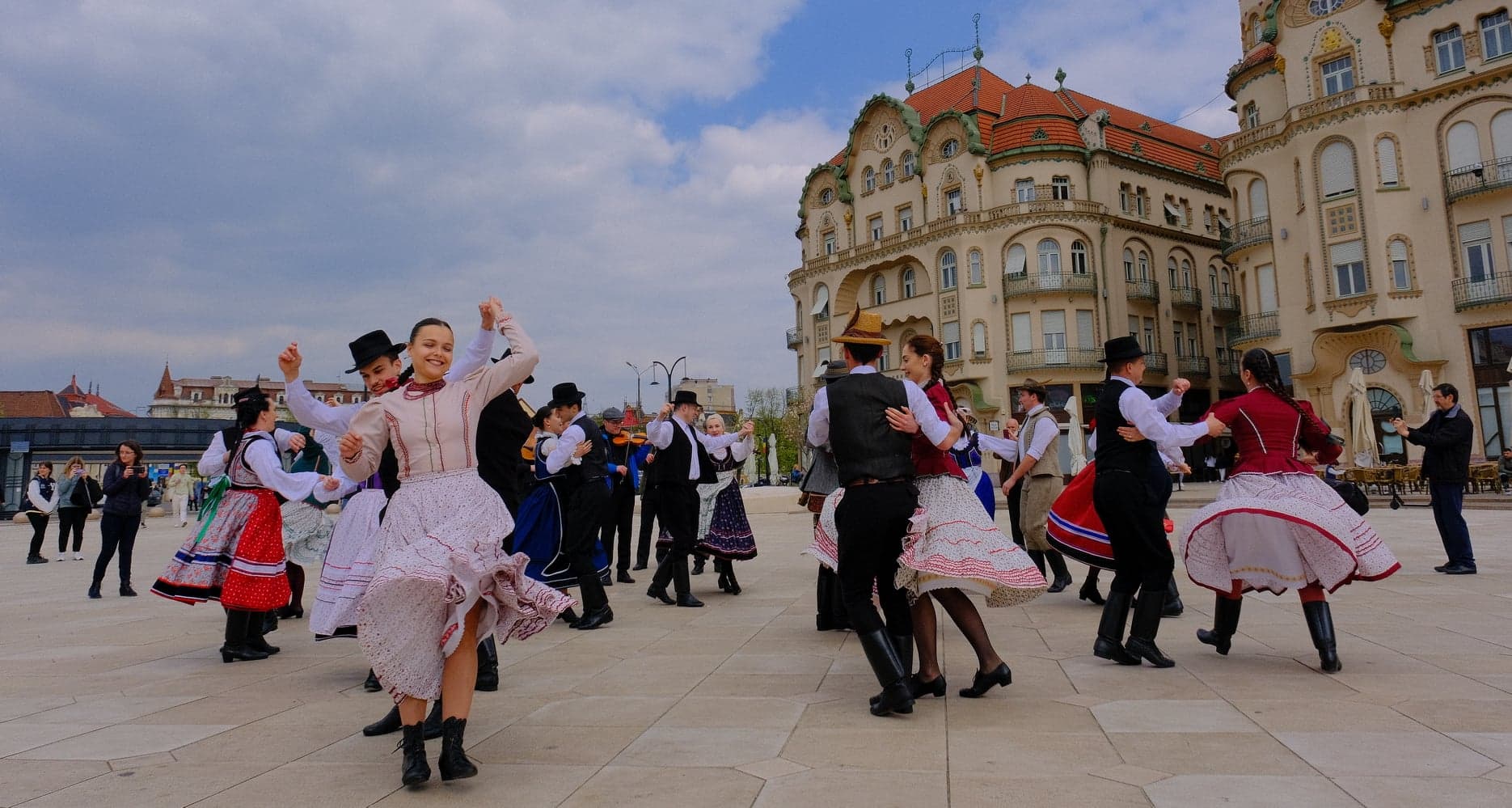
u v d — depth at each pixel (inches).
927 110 1856.5
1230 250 1385.3
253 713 179.5
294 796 127.3
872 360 179.3
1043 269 1592.0
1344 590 312.2
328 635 198.5
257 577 233.9
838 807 115.0
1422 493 955.3
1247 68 1390.3
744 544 333.1
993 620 270.1
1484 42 1131.9
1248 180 1357.0
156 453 1883.6
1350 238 1209.4
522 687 191.6
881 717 160.6
